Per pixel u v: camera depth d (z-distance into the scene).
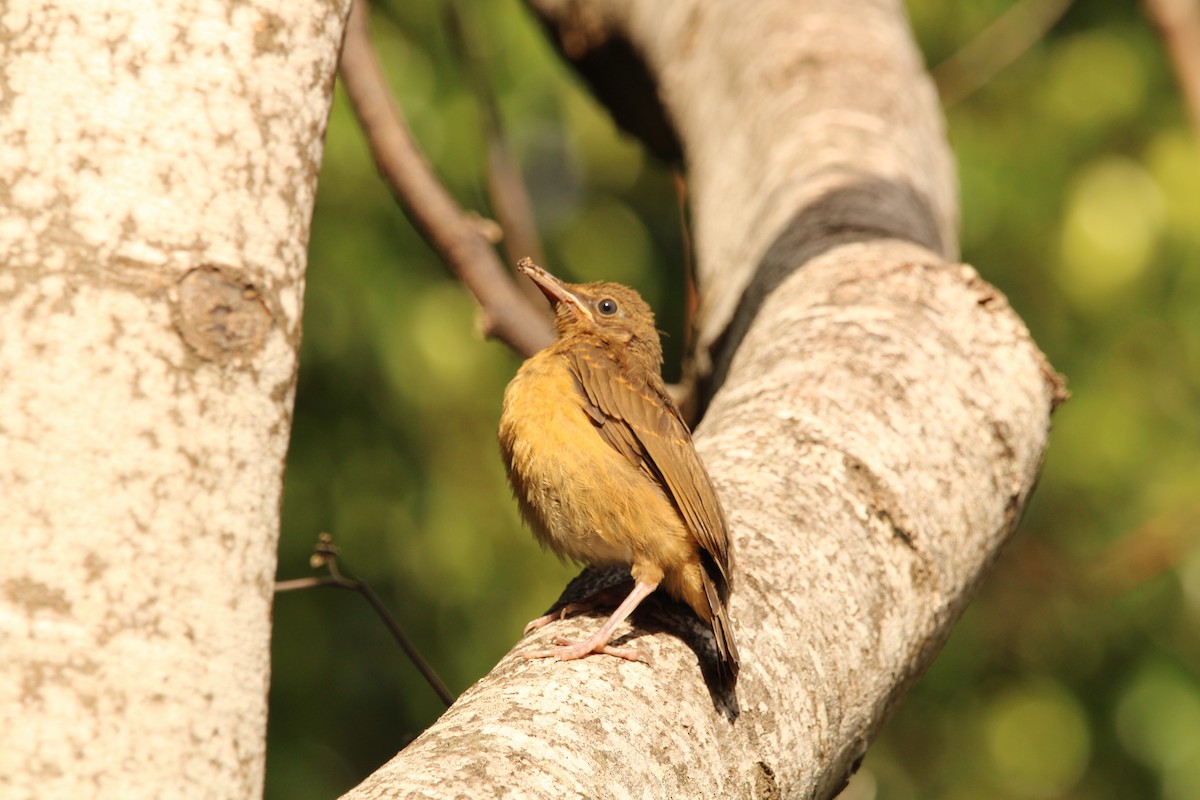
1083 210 19.22
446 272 18.72
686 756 5.37
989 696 23.30
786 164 10.99
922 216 10.50
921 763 23.86
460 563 18.36
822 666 6.18
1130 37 20.83
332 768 18.45
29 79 3.76
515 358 19.17
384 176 11.65
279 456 4.10
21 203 3.72
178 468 3.81
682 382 12.03
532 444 7.40
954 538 7.32
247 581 3.97
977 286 8.61
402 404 18.19
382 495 18.42
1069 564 21.89
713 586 6.12
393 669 18.48
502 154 13.59
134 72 3.83
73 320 3.71
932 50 20.48
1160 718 20.36
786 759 5.81
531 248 13.52
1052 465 20.98
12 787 3.53
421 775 4.55
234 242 3.95
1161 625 20.94
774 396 7.54
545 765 4.78
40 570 3.62
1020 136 20.64
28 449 3.65
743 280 10.40
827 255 9.23
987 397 7.96
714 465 7.08
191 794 3.78
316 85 4.22
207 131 3.91
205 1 3.94
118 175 3.79
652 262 21.55
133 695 3.69
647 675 5.63
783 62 12.23
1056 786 22.02
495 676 5.66
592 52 14.96
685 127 13.48
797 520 6.68
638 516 6.89
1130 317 20.17
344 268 17.72
